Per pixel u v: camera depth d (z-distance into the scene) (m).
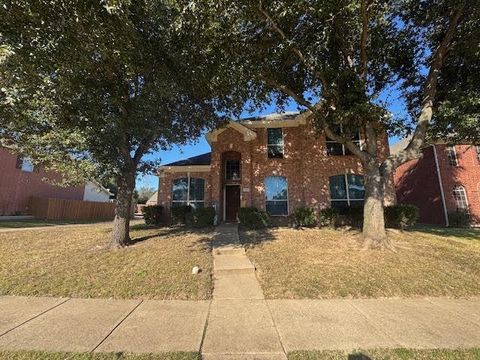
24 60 5.59
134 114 8.34
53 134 8.57
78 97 7.43
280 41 8.66
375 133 10.49
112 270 7.29
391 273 7.15
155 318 4.84
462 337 4.22
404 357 3.66
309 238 11.21
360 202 16.16
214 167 17.08
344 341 4.09
